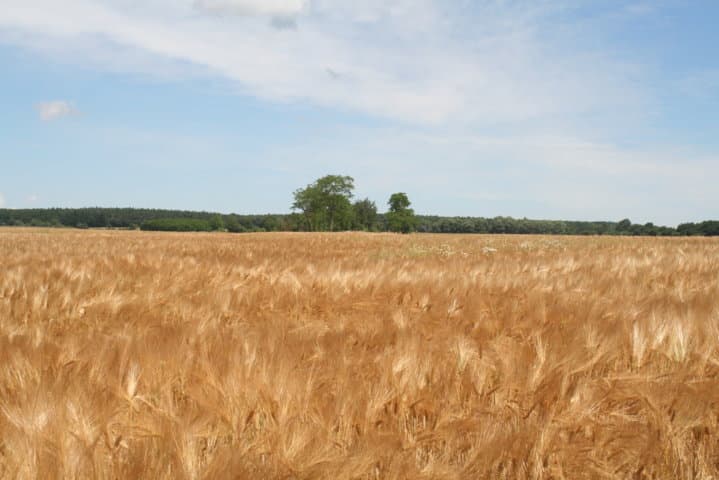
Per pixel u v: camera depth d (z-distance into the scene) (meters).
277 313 5.56
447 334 4.14
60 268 8.15
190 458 2.04
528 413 2.64
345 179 114.25
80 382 2.75
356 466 2.09
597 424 2.50
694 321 3.94
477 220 131.25
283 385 2.69
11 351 3.21
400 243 29.25
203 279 7.91
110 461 2.03
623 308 4.80
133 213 154.75
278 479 2.03
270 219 128.50
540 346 3.40
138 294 6.10
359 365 3.25
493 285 6.72
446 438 2.42
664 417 2.52
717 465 2.29
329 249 21.53
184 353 3.24
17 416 2.25
